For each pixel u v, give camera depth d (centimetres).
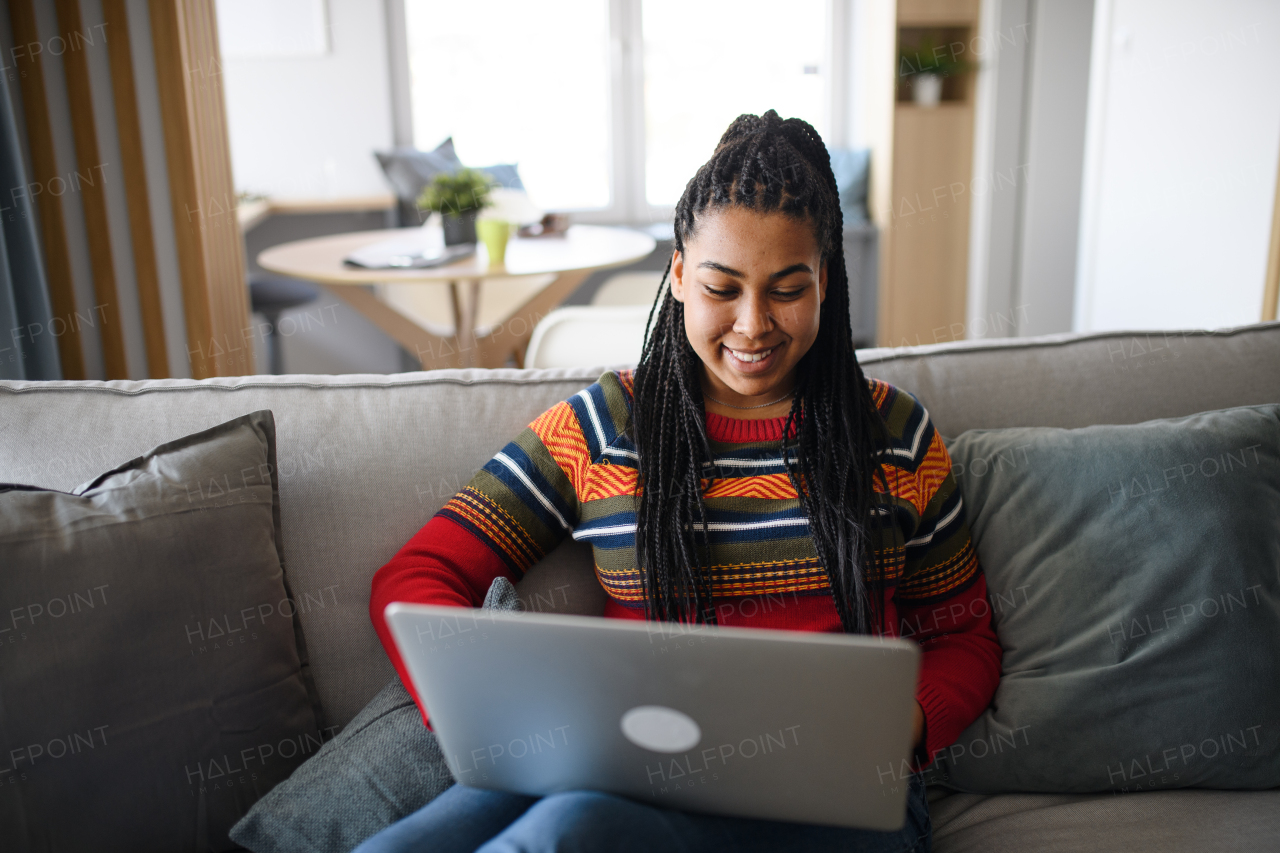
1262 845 94
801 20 442
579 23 431
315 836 90
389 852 77
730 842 82
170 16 200
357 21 397
